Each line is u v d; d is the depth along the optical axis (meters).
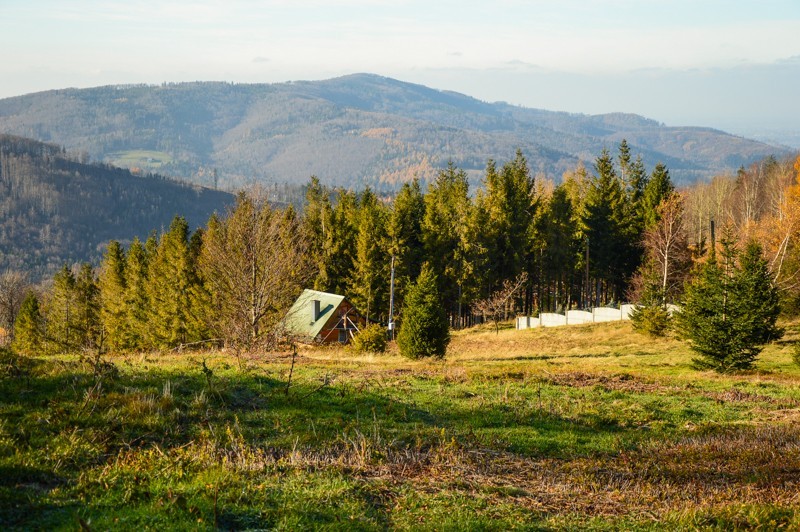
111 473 9.45
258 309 38.50
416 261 69.56
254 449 11.98
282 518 8.25
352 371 24.91
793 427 17.25
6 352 18.00
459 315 72.88
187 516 7.97
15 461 9.36
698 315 32.44
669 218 63.69
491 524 9.03
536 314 72.50
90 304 72.44
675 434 16.91
